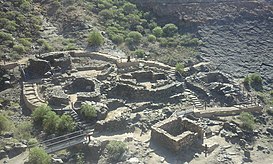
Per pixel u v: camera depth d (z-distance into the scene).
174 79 48.12
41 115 36.84
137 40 56.50
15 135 35.28
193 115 42.25
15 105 40.09
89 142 34.19
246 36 61.94
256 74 53.38
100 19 59.50
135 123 38.72
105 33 56.66
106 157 33.41
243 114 43.19
